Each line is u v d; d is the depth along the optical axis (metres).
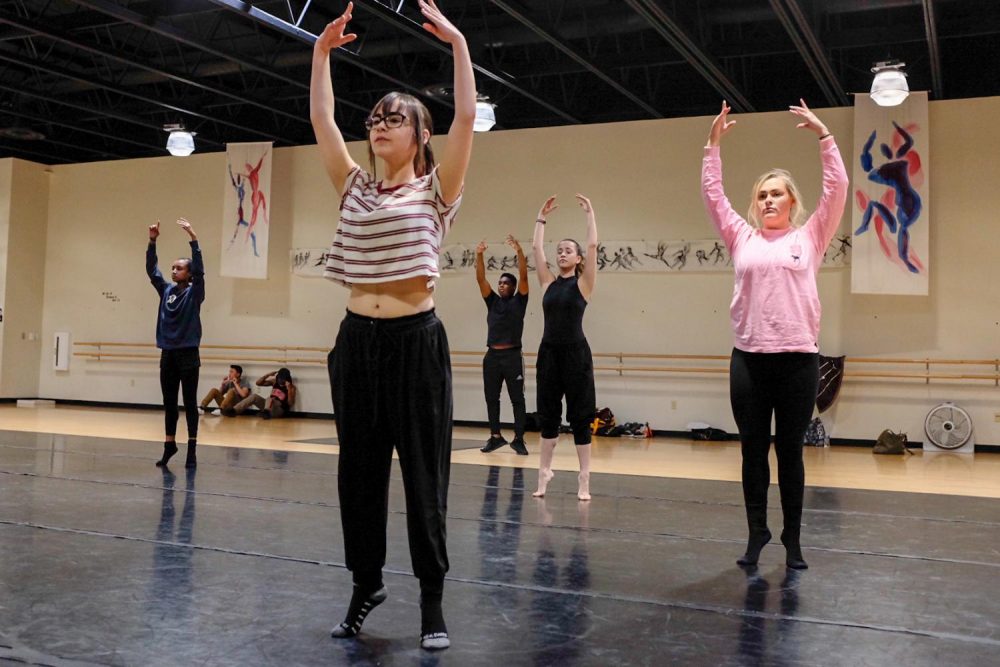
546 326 4.78
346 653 2.08
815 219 3.17
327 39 2.27
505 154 10.69
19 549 3.17
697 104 11.80
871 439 9.31
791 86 11.42
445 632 2.18
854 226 9.21
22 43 10.87
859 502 4.89
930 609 2.58
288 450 6.97
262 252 11.43
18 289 12.95
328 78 2.32
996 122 9.13
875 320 9.36
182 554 3.15
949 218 9.22
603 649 2.15
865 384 9.35
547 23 8.63
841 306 9.46
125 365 12.72
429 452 2.19
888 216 9.11
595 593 2.71
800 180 9.66
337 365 2.25
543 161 10.55
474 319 10.70
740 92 10.53
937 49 8.60
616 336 10.18
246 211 11.52
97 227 12.97
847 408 9.40
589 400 4.74
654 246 10.09
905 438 8.88
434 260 2.18
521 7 8.24
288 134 13.73
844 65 10.09
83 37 9.62
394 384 2.19
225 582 2.76
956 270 9.17
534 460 6.97
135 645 2.11
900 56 10.43
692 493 5.09
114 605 2.46
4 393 12.80
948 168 9.25
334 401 2.27
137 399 12.64
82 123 13.23
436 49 10.44
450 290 10.80
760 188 3.26
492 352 7.57
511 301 7.59
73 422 9.55
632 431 9.80
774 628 2.36
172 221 12.49
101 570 2.88
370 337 2.19
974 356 9.08
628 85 10.48
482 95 9.61
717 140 3.39
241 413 11.53
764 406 3.19
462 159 2.17
